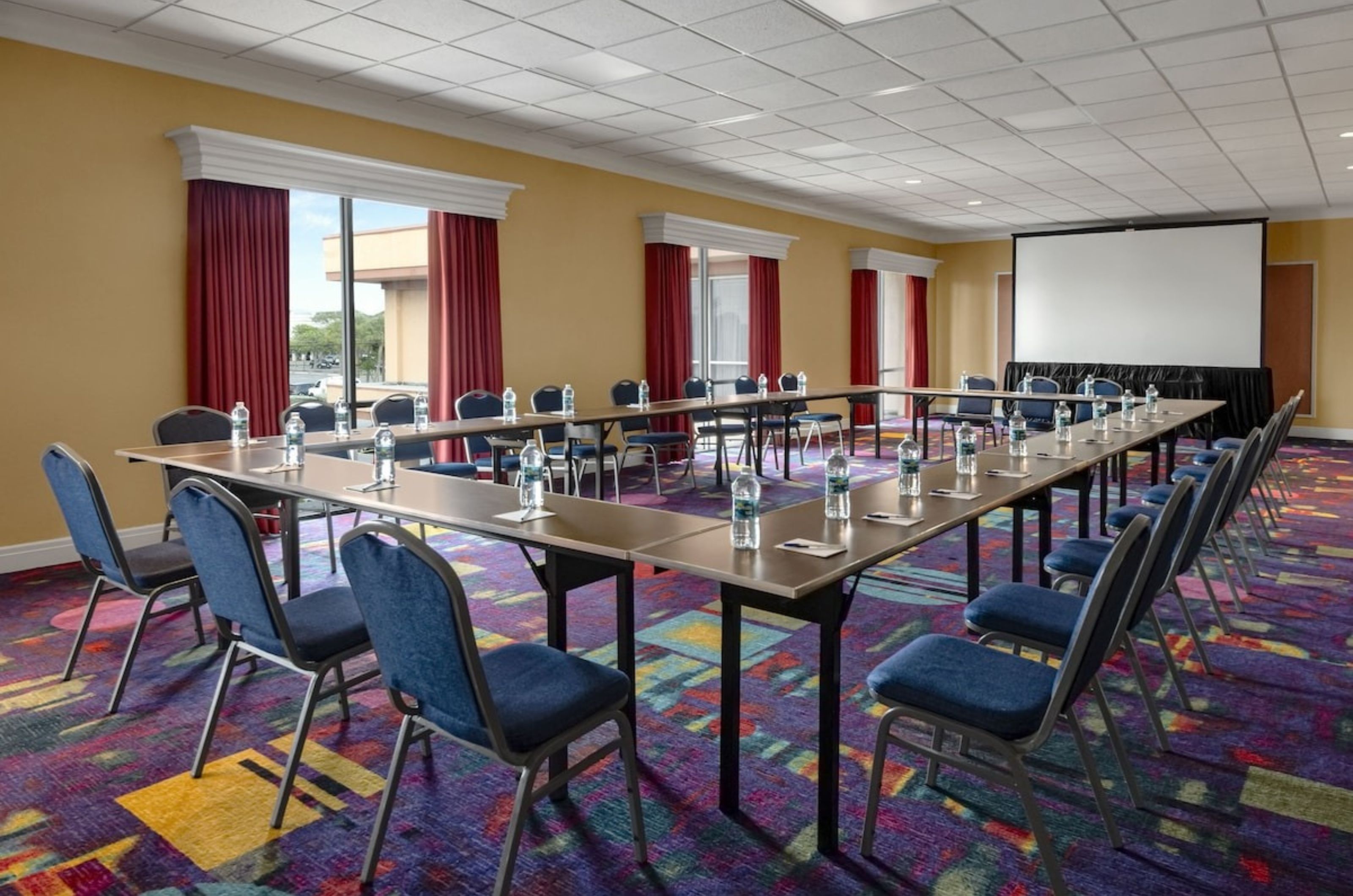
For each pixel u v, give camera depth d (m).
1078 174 9.09
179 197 5.47
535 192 7.71
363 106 6.31
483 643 3.74
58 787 2.51
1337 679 3.25
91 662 3.47
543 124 7.04
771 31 4.98
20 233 4.85
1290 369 11.77
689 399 7.77
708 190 9.48
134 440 5.36
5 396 4.86
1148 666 3.39
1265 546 5.30
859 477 8.02
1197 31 4.99
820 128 7.18
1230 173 9.03
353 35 5.02
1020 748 1.90
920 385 13.75
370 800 2.44
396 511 2.76
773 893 2.02
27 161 4.85
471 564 5.03
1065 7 4.62
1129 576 1.87
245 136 5.45
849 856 2.16
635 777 2.13
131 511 5.38
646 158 8.36
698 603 4.26
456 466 5.76
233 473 3.49
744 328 11.55
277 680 3.29
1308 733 2.82
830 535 2.42
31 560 4.96
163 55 5.29
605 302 8.46
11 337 4.86
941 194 10.31
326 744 2.77
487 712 1.77
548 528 2.47
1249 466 3.93
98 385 5.20
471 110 6.63
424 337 7.91
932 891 2.03
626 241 8.63
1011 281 13.61
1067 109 6.59
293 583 3.49
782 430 9.60
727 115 6.77
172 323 5.49
